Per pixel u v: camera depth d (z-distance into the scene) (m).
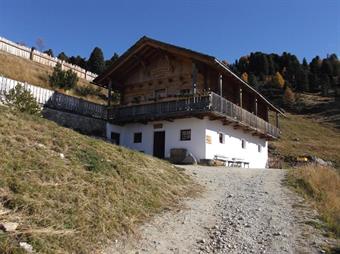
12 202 6.40
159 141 24.08
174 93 25.53
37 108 15.88
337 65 119.56
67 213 6.85
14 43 41.31
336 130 64.12
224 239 7.56
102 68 72.75
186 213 9.23
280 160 37.78
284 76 112.00
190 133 22.67
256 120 27.94
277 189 12.59
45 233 5.95
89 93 39.78
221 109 22.20
